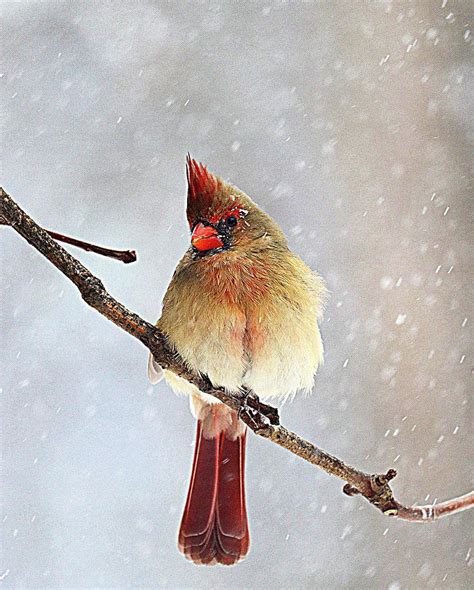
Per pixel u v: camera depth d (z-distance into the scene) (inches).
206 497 248.4
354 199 467.8
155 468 454.9
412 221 453.4
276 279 234.5
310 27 514.6
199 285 231.0
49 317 484.4
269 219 245.0
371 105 479.2
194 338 229.6
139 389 470.9
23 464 452.1
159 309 481.7
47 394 467.5
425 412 423.5
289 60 510.6
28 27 536.7
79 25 538.6
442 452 417.7
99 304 167.5
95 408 464.1
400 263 447.2
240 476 248.7
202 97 518.9
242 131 505.4
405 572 412.8
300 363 237.6
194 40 532.1
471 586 401.7
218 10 536.7
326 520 436.8
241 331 231.1
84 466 453.7
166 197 506.0
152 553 438.9
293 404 432.5
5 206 152.5
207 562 244.8
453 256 443.5
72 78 529.3
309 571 426.9
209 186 238.2
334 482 442.6
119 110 523.2
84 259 490.3
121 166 512.1
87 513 445.1
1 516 443.5
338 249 460.1
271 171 492.7
